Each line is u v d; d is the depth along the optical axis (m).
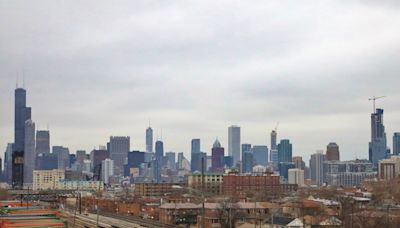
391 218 182.00
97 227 170.88
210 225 188.88
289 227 168.88
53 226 109.25
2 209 157.00
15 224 110.12
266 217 196.25
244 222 191.12
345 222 178.62
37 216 133.50
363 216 182.00
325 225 171.25
